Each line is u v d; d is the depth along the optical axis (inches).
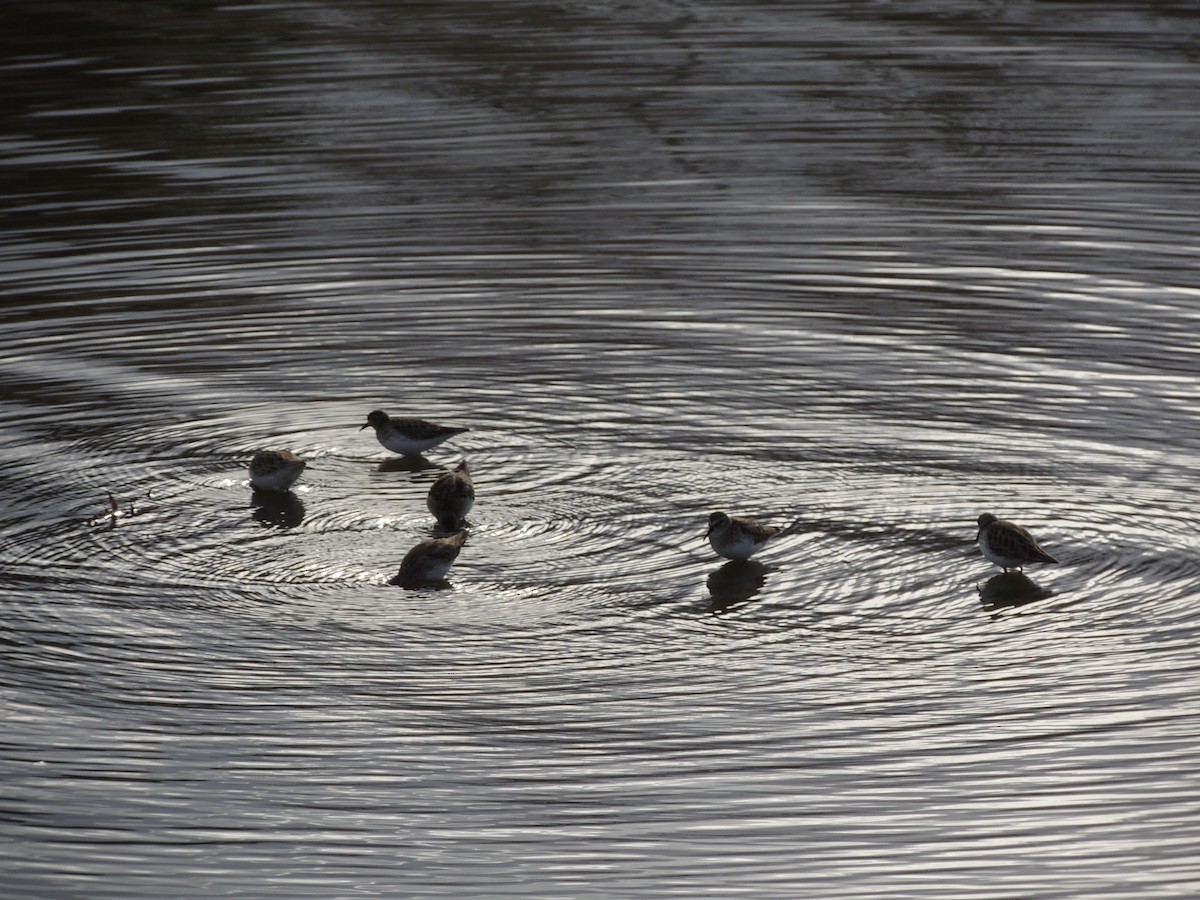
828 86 1366.9
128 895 435.5
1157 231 1018.1
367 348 871.1
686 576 622.2
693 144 1229.7
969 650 561.9
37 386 818.8
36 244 1041.5
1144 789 477.1
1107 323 874.8
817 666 553.9
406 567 615.8
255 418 782.5
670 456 730.2
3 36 1573.6
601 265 989.2
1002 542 600.4
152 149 1237.7
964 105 1309.1
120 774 492.4
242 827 466.6
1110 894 429.4
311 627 584.1
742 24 1593.3
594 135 1254.3
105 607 597.6
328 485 713.6
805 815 469.7
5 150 1235.9
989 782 483.5
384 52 1507.1
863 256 994.1
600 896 433.4
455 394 809.5
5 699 533.3
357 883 440.5
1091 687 534.6
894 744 505.0
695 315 906.7
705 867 446.3
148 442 754.2
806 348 855.1
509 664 557.6
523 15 1652.3
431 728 517.7
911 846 453.7
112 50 1519.4
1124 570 613.3
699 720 520.7
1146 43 1481.3
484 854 453.4
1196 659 549.0
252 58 1492.4
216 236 1053.2
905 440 738.8
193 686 542.9
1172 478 687.7
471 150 1224.8
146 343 878.4
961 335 865.5
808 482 700.0
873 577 617.3
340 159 1208.2
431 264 997.8
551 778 489.7
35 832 464.1
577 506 684.7
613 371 832.3
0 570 626.2
